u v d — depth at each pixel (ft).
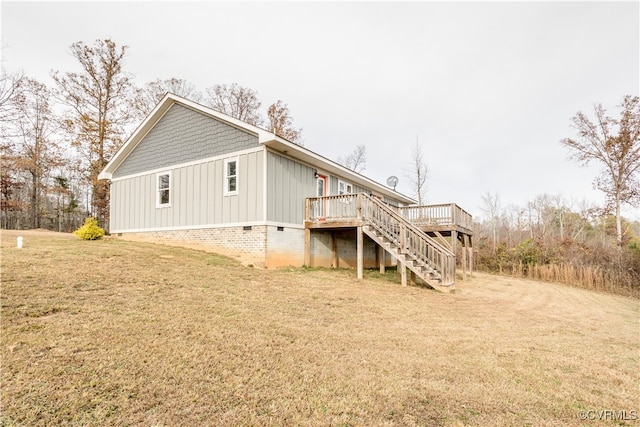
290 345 14.67
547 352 16.26
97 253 28.96
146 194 47.26
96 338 13.01
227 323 16.63
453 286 35.50
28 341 12.12
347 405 10.05
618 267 54.34
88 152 72.74
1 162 73.31
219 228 38.96
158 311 17.04
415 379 12.25
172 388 10.20
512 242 99.35
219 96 96.53
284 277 31.37
